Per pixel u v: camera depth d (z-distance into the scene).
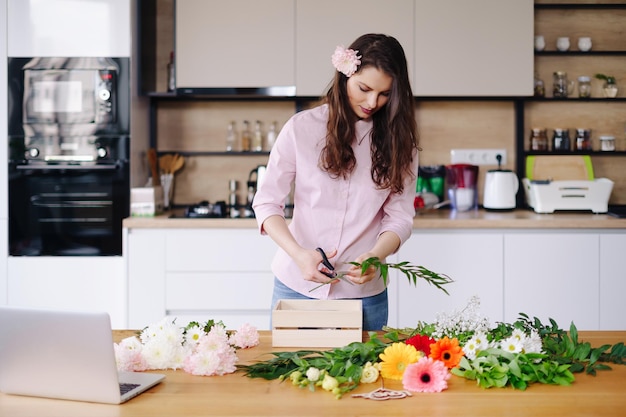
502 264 3.80
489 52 4.09
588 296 3.81
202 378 1.72
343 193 2.35
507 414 1.47
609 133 4.48
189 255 3.81
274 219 2.31
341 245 2.38
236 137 4.51
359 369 1.67
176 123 4.49
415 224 3.77
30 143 3.94
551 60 4.45
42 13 3.91
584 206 4.07
